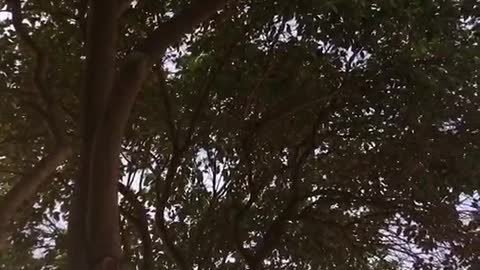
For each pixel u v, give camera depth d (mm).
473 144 8180
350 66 8008
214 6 6227
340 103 8477
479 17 7598
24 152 8906
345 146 9039
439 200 8531
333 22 7344
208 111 8680
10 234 8938
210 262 9609
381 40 7898
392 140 8484
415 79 7625
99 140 5348
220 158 9156
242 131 8766
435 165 8391
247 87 8117
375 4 7488
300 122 8883
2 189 9477
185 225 9578
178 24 6039
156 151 9320
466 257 8836
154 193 9555
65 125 8031
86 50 6504
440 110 7949
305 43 7559
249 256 9094
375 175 8930
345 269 9711
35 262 9438
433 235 8875
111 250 5090
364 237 9555
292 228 9711
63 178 8852
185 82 8859
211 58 8336
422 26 7531
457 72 7773
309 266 9805
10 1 7277
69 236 5516
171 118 8586
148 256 8547
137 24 8227
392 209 8969
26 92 8148
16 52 8305
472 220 8703
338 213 9531
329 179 9336
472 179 8156
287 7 7332
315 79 8109
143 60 5617
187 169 9219
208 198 9438
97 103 6078
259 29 7852
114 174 5305
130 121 8828
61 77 8352
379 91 8008
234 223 9117
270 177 9180
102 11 6387
